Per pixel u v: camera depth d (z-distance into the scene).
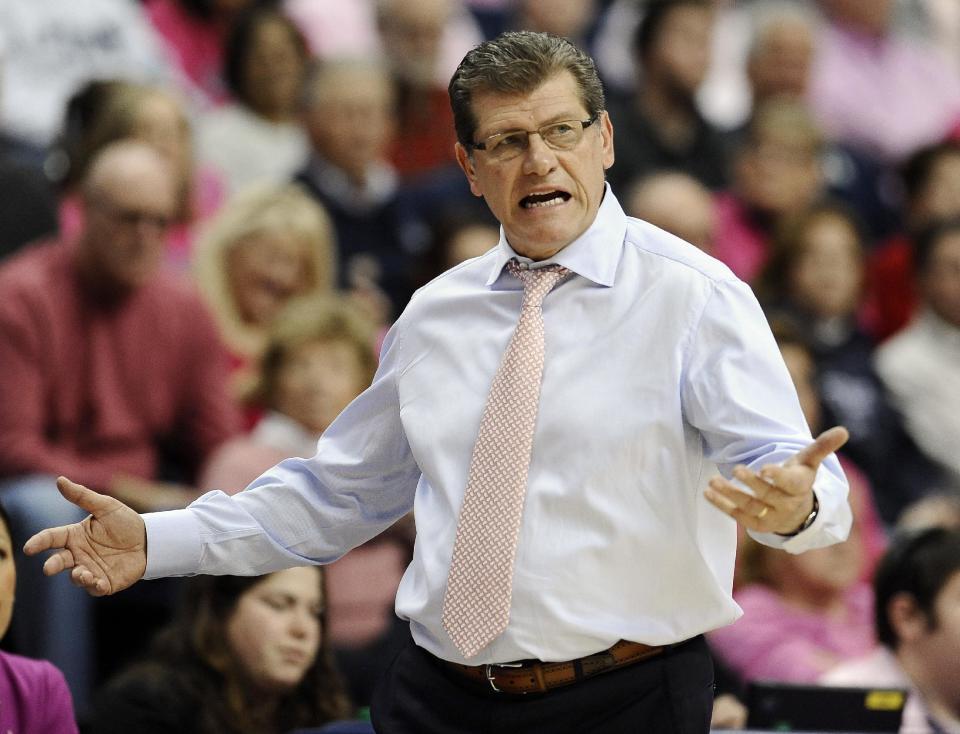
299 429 18.94
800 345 21.92
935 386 24.77
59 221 20.22
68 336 18.66
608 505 9.08
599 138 9.53
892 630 15.66
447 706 9.54
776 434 8.69
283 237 21.11
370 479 10.23
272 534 10.16
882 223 30.52
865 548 20.98
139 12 24.94
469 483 9.30
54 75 23.47
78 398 18.73
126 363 19.03
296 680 14.07
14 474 18.09
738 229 26.70
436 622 9.50
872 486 23.95
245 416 19.88
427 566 9.48
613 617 9.12
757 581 18.28
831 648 17.56
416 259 22.55
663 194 23.62
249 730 13.99
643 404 9.09
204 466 19.41
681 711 9.17
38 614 16.62
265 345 19.20
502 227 9.67
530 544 9.14
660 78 27.27
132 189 18.58
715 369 8.94
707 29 27.45
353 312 19.38
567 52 9.42
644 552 9.09
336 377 18.97
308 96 23.58
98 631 17.75
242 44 24.59
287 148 24.58
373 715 9.88
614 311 9.31
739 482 8.68
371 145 23.47
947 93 33.16
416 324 9.91
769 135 26.72
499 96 9.30
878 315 27.06
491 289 9.73
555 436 9.18
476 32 29.75
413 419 9.71
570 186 9.34
